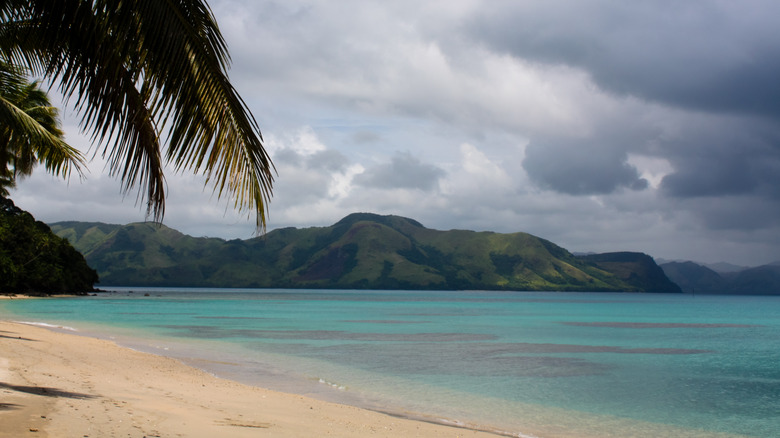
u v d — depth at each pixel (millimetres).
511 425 15422
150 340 36125
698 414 18516
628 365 31922
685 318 98500
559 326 68375
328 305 132875
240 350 32406
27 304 80812
